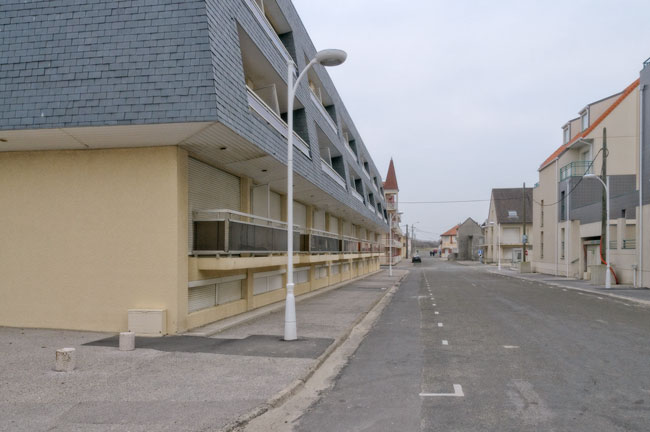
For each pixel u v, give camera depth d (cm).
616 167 3288
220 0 1078
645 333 1126
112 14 993
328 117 2411
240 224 1202
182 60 962
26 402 586
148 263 1048
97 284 1062
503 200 7900
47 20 1002
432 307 1719
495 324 1281
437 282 3288
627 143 3281
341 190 2381
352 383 709
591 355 881
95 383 670
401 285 2981
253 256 1330
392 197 8694
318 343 972
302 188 1847
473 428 514
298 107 1848
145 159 1060
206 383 676
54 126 955
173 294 1039
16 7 1014
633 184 3259
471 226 10581
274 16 1747
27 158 1096
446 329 1207
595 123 3444
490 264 7875
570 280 3372
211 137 1034
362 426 529
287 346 941
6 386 652
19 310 1093
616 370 767
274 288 1789
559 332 1144
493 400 612
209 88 946
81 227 1074
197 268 1122
